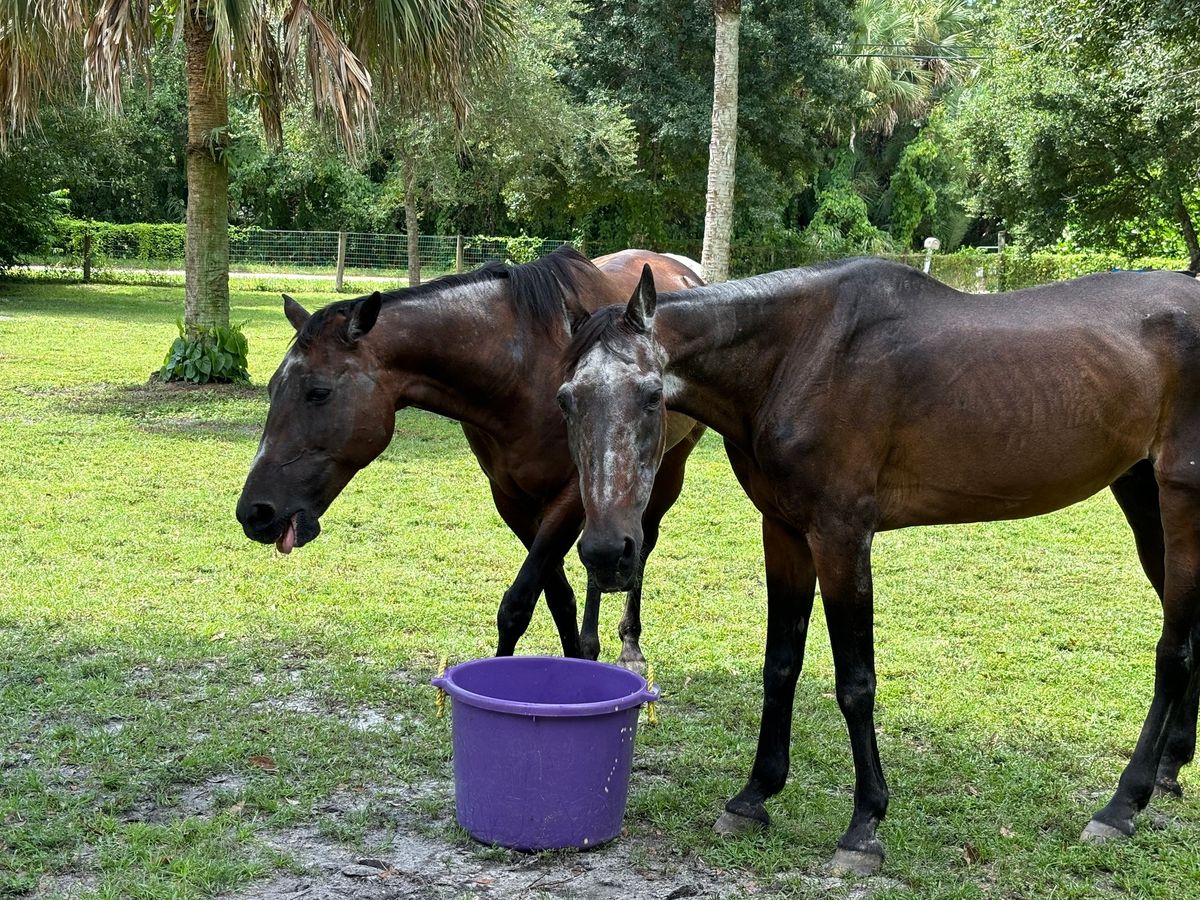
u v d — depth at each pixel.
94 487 7.50
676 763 3.80
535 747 3.04
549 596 4.03
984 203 20.52
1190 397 3.38
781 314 3.10
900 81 41.66
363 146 9.68
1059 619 5.47
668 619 5.38
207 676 4.41
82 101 21.12
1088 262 23.48
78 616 5.01
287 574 5.82
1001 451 3.15
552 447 3.83
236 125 19.14
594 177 24.58
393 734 3.91
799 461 3.03
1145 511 3.80
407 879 2.97
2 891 2.81
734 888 2.98
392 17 9.28
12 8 8.73
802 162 28.41
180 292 25.59
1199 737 4.05
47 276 26.72
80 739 3.75
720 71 12.45
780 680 3.31
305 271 29.42
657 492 4.89
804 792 3.57
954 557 6.67
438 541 6.59
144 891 2.82
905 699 4.41
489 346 3.74
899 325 3.11
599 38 25.20
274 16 10.07
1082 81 16.39
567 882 2.98
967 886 2.97
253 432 9.62
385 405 3.60
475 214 36.03
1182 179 16.20
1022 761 3.84
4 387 11.43
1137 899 2.97
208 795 3.43
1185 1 11.02
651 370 2.76
